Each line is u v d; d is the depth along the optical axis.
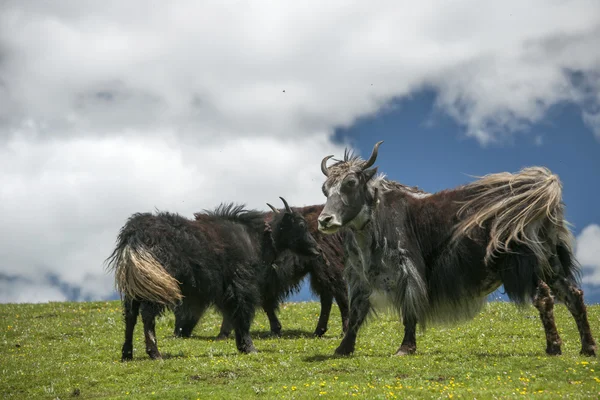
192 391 11.16
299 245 18.12
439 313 13.82
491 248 12.57
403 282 13.38
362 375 11.69
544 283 12.50
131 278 13.74
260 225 17.08
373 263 13.64
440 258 13.51
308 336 19.31
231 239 15.73
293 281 19.55
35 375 13.51
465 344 16.06
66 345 18.00
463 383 10.71
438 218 13.55
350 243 14.03
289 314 23.38
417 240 13.63
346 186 13.20
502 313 20.72
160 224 14.50
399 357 13.08
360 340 17.31
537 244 12.38
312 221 19.33
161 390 11.52
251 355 14.55
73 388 12.32
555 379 10.62
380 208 13.62
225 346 16.91
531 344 15.55
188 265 14.65
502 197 12.91
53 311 24.53
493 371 11.31
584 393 9.52
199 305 15.23
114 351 16.69
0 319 22.88
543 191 12.43
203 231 15.28
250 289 15.73
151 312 14.12
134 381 12.58
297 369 12.65
